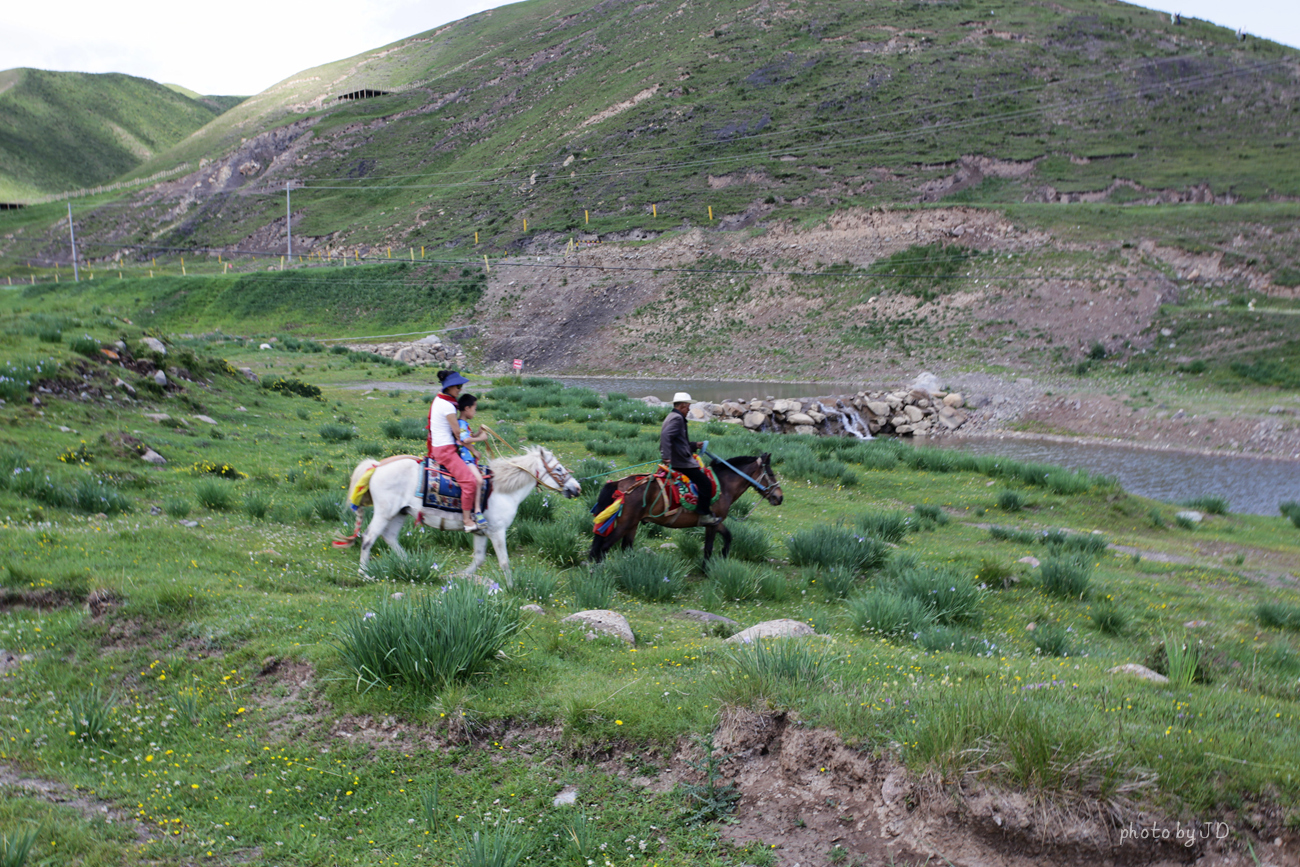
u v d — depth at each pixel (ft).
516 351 231.71
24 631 21.77
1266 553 57.77
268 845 14.87
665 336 222.69
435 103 581.12
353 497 29.25
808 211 262.06
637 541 42.06
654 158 351.67
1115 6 452.76
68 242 494.18
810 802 15.21
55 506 33.47
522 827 15.06
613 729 17.26
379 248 364.79
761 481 37.70
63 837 14.66
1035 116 323.37
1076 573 39.04
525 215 337.11
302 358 151.84
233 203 499.51
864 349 191.11
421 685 18.70
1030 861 13.41
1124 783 13.73
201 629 21.79
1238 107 318.86
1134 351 164.35
